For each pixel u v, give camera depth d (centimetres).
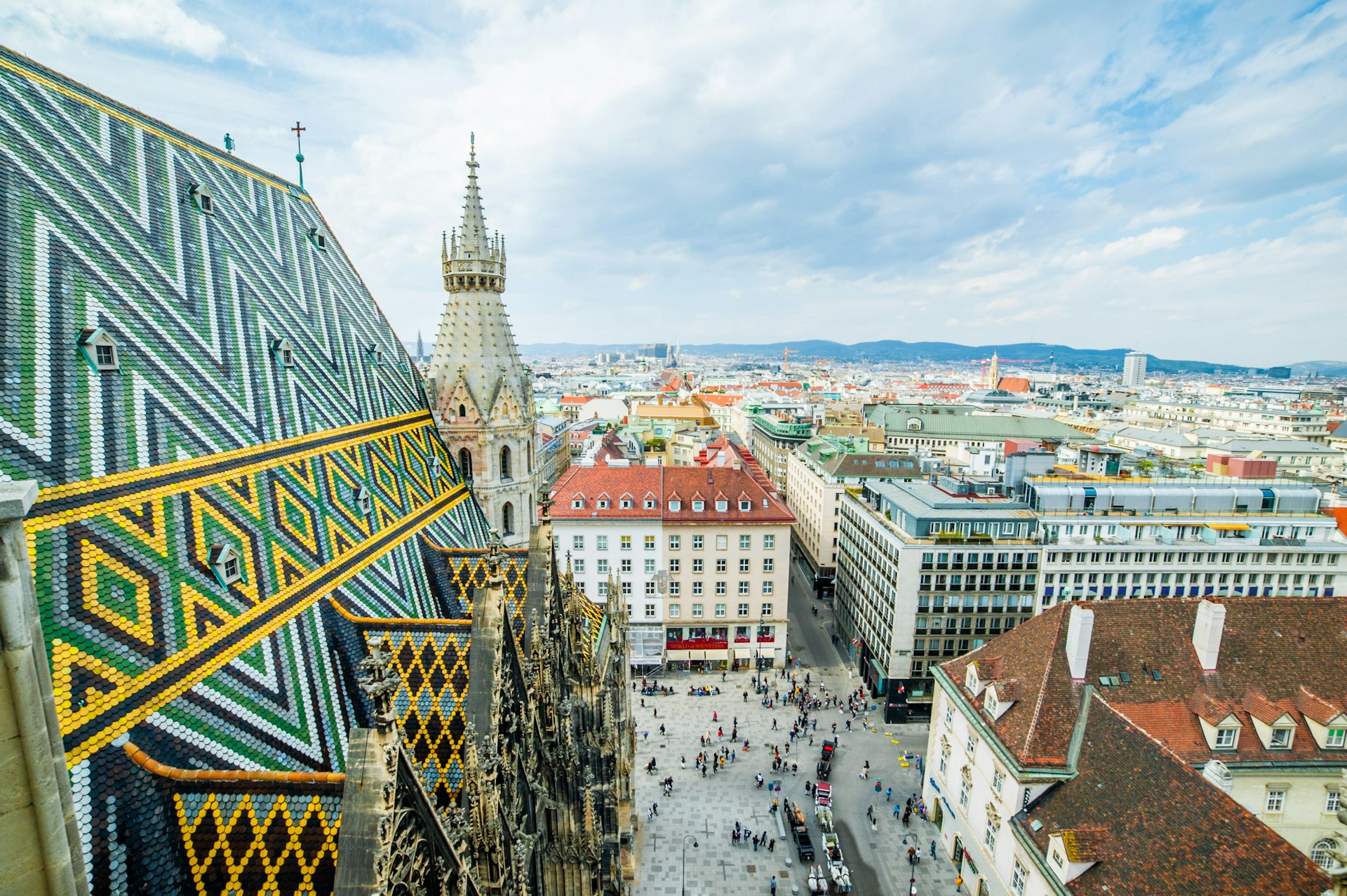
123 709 1923
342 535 3428
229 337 3291
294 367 3775
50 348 2256
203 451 2750
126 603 2097
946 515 7731
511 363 6038
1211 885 3114
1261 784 4428
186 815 1805
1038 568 7644
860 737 7350
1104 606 5075
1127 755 3978
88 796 1733
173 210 3309
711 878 5272
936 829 5872
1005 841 4475
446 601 4200
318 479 3494
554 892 3136
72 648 1889
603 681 4847
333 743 2569
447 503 5091
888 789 6425
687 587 8706
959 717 5359
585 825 3575
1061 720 4447
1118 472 9331
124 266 2783
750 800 6228
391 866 1412
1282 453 16375
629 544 8581
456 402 5719
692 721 7588
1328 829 4469
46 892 802
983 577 7638
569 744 3434
